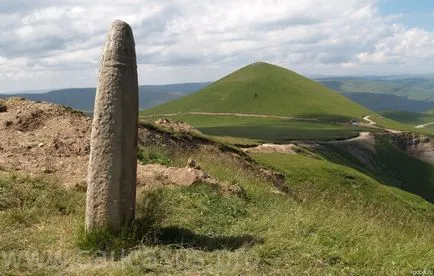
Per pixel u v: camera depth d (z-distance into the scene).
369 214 12.88
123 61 6.99
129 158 7.07
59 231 7.47
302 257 7.20
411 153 121.00
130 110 7.04
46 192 8.97
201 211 8.96
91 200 7.04
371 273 7.03
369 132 118.25
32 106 14.44
